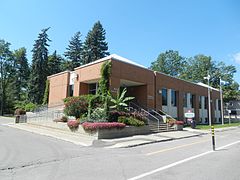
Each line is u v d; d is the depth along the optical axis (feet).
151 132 68.28
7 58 199.31
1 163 28.30
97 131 53.42
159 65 240.73
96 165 27.81
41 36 174.09
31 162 29.07
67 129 64.03
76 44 211.82
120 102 66.90
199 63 229.25
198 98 125.70
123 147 42.86
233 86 204.44
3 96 194.08
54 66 194.59
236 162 29.71
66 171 24.88
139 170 25.32
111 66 75.46
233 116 208.85
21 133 64.34
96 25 200.23
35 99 164.35
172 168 26.27
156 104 92.12
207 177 22.45
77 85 88.38
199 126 103.40
